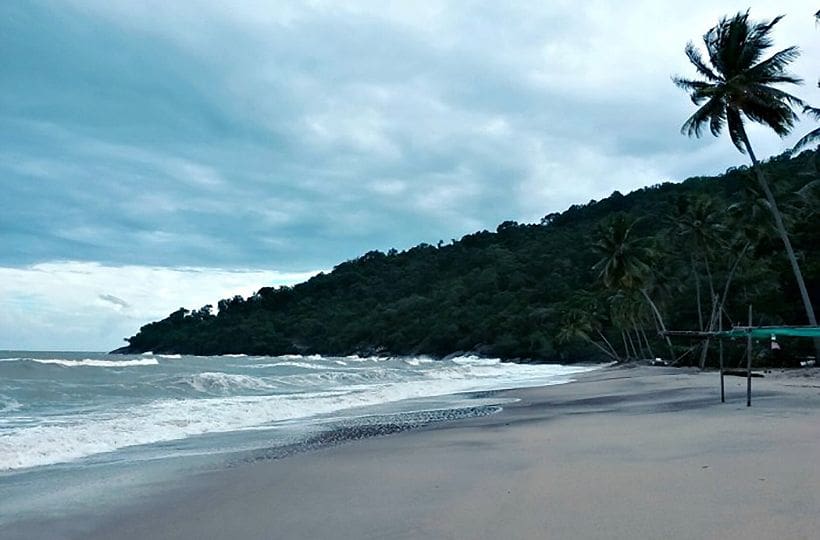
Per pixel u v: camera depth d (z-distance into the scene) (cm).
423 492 757
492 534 553
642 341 8694
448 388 3161
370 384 3434
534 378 4425
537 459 933
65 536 652
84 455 1175
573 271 11819
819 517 534
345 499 746
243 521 673
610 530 536
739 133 3312
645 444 1014
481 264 14188
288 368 5575
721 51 3244
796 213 4788
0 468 1037
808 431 1059
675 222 5562
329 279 16412
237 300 16062
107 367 4106
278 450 1210
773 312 4622
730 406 1605
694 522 541
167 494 835
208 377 2817
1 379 2702
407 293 14712
